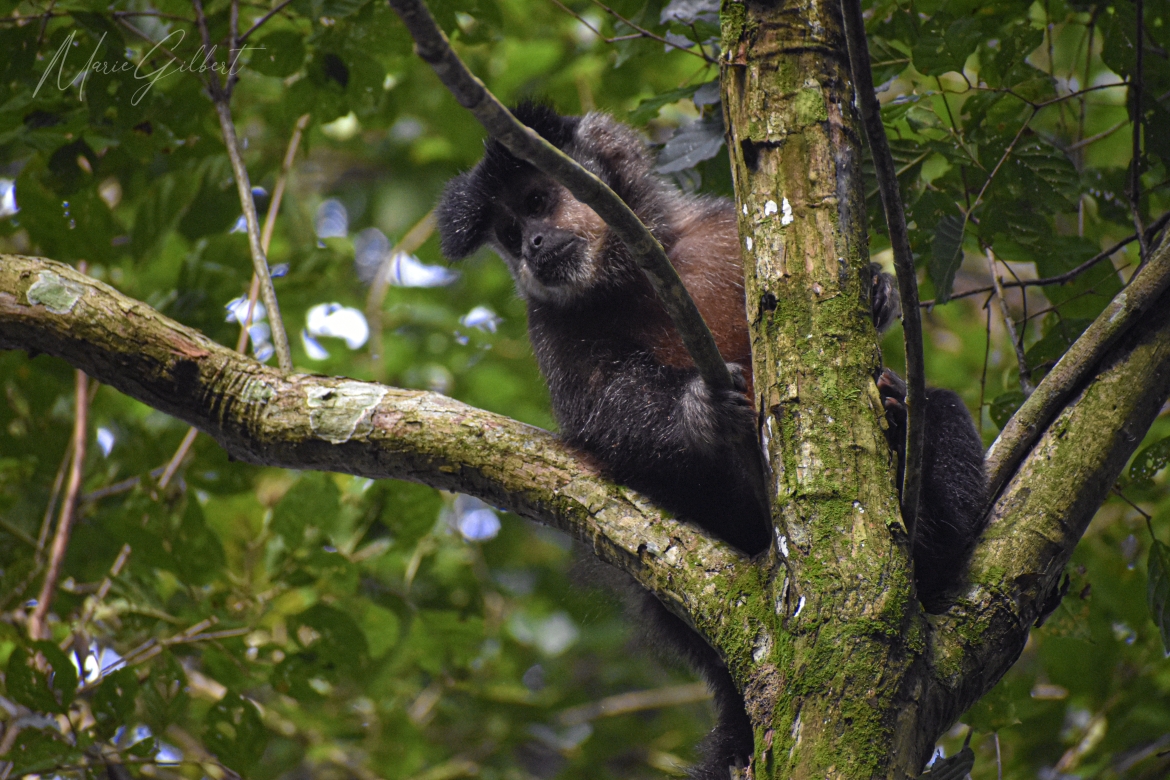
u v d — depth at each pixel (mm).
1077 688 11750
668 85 14414
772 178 6398
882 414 6113
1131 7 9172
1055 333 9609
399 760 14008
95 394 12992
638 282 10383
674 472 8188
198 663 14062
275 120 14641
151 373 7805
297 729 14289
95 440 12578
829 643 5605
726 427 6879
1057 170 8844
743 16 6668
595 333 10164
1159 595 8031
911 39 9594
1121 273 12156
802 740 5449
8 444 12148
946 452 7348
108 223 11930
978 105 8906
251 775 9875
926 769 5801
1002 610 6148
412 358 17578
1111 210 10539
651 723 17766
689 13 9406
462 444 7457
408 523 11680
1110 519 13023
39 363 12000
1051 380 6957
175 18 9969
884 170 5383
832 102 6469
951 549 6816
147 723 10523
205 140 12188
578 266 10391
